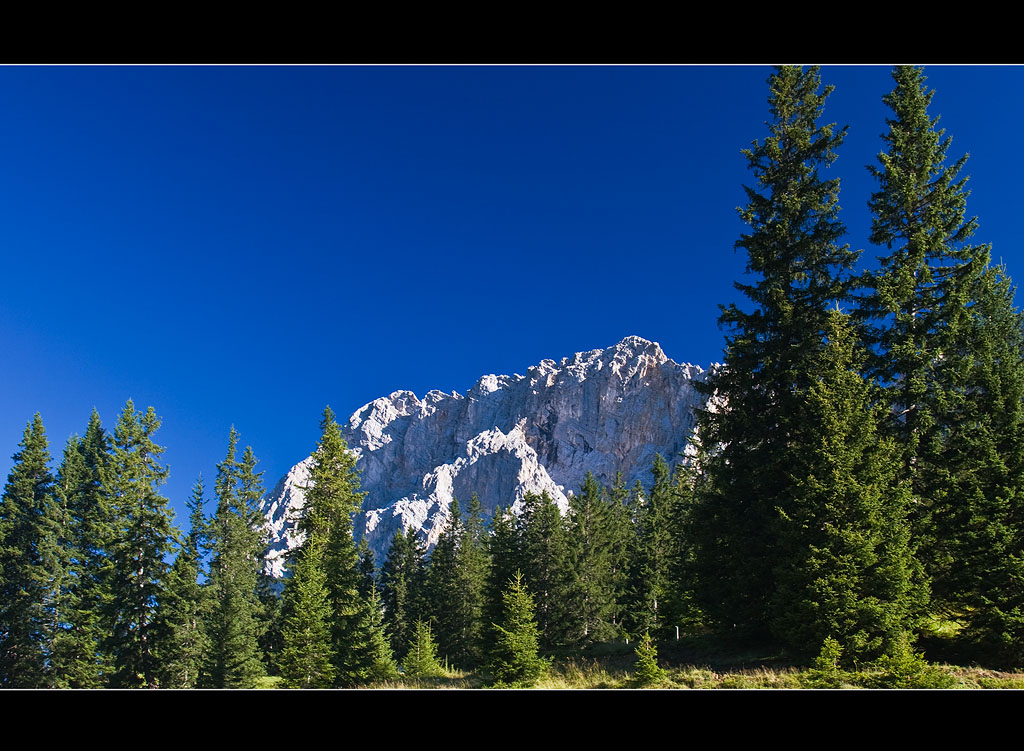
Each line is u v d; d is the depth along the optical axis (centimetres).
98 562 3947
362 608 3575
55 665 3678
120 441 3900
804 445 1984
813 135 2453
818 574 1783
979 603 1819
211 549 4634
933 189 2330
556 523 4706
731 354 2311
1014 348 2373
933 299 2220
